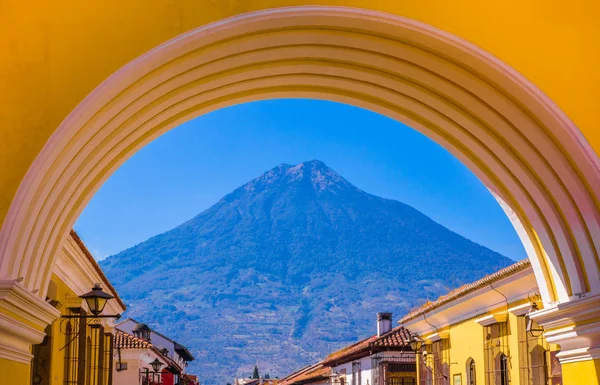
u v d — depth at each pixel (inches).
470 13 319.0
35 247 342.0
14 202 301.7
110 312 824.9
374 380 1197.7
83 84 304.0
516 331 683.4
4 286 299.9
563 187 353.1
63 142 308.2
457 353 839.7
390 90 381.7
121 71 304.0
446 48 322.0
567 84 322.7
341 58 357.4
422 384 967.6
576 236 360.5
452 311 831.1
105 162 374.9
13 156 302.0
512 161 368.5
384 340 1203.9
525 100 328.2
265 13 308.0
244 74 364.5
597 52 323.0
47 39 305.3
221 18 307.7
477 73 334.6
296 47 345.4
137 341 1186.0
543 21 322.7
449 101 366.9
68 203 363.9
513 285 669.9
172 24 307.0
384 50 340.5
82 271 639.8
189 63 330.3
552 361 625.6
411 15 314.3
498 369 730.2
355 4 310.8
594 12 323.9
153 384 1293.1
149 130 386.3
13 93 303.3
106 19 307.0
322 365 1680.6
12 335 329.4
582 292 364.8
